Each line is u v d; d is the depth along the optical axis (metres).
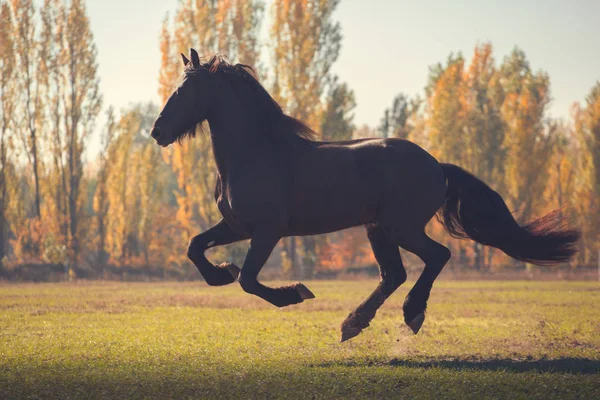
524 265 48.31
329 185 8.87
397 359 8.91
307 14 43.12
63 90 47.00
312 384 7.20
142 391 6.92
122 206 51.28
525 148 46.66
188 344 10.40
